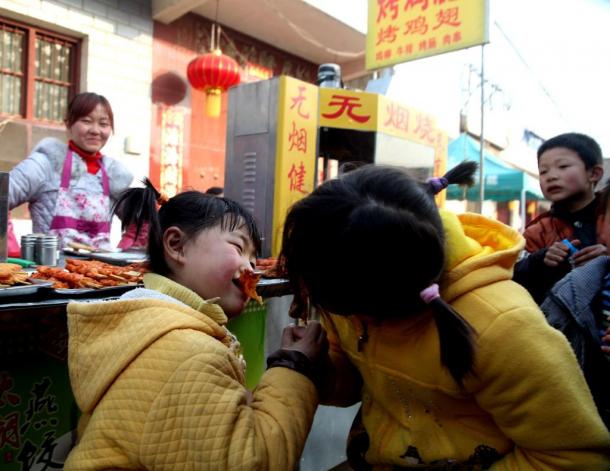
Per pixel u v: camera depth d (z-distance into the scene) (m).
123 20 5.09
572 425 0.79
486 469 0.92
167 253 1.06
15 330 1.22
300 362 0.98
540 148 2.01
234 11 5.77
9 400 1.23
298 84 2.87
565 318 1.22
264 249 2.86
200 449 0.78
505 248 0.92
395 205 0.77
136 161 5.32
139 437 0.79
